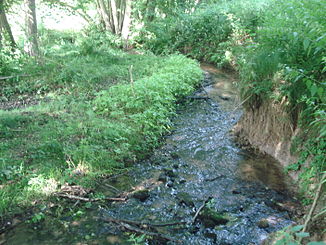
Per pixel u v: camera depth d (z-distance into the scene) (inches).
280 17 205.5
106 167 207.8
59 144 212.2
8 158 195.2
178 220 162.1
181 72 399.2
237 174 205.8
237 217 163.2
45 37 551.2
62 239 146.4
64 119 256.8
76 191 182.5
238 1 597.6
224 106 333.4
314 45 136.2
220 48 526.3
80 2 515.8
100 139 230.4
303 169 185.6
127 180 199.9
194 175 206.1
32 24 406.9
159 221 161.0
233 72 464.8
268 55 207.3
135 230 152.2
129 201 177.8
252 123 248.2
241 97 250.2
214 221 159.6
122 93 304.2
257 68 219.8
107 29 634.8
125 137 241.0
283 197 179.0
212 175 205.5
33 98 317.7
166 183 195.8
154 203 176.4
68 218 161.5
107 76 380.5
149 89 319.0
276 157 220.1
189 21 611.2
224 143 250.4
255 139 242.1
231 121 292.7
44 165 194.1
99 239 146.9
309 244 48.8
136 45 610.2
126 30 609.9
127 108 286.7
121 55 495.5
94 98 309.6
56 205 170.1
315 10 146.3
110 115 269.4
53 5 473.1
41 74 364.2
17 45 419.2
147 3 629.3
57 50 472.4
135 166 217.9
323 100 160.1
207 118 304.5
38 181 179.8
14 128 235.6
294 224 150.0
